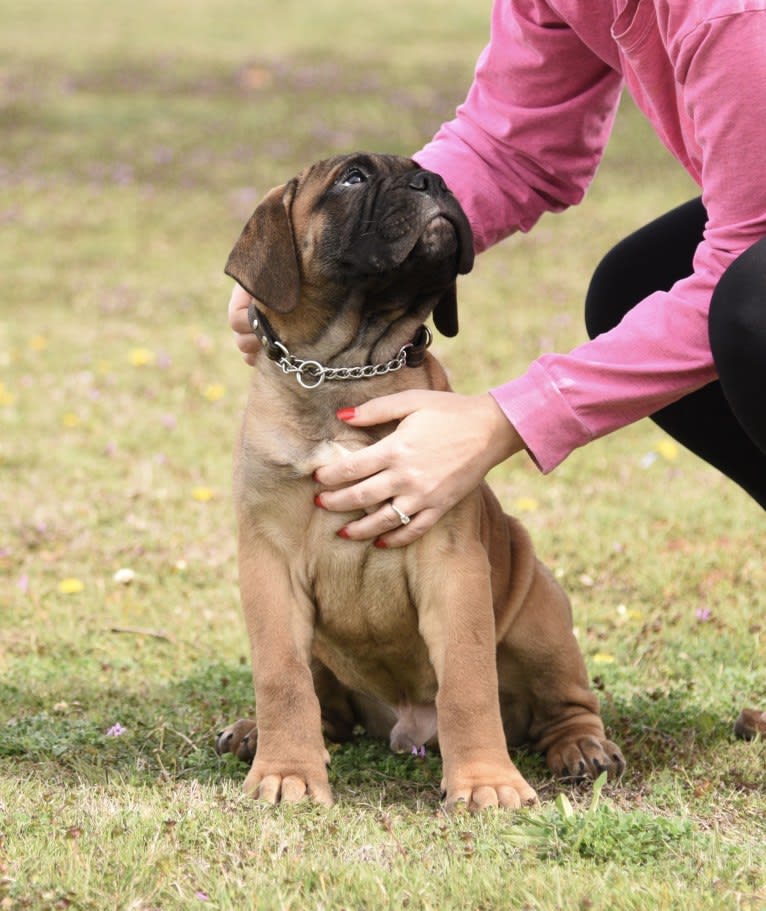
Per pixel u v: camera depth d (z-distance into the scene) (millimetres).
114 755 6488
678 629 8633
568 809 5164
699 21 5250
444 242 6254
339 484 6113
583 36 6133
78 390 14984
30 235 23672
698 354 5766
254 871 4738
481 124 7109
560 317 17969
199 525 10969
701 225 6965
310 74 39375
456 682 5926
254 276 6332
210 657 8273
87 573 9938
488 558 6418
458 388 14578
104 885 4617
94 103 35219
